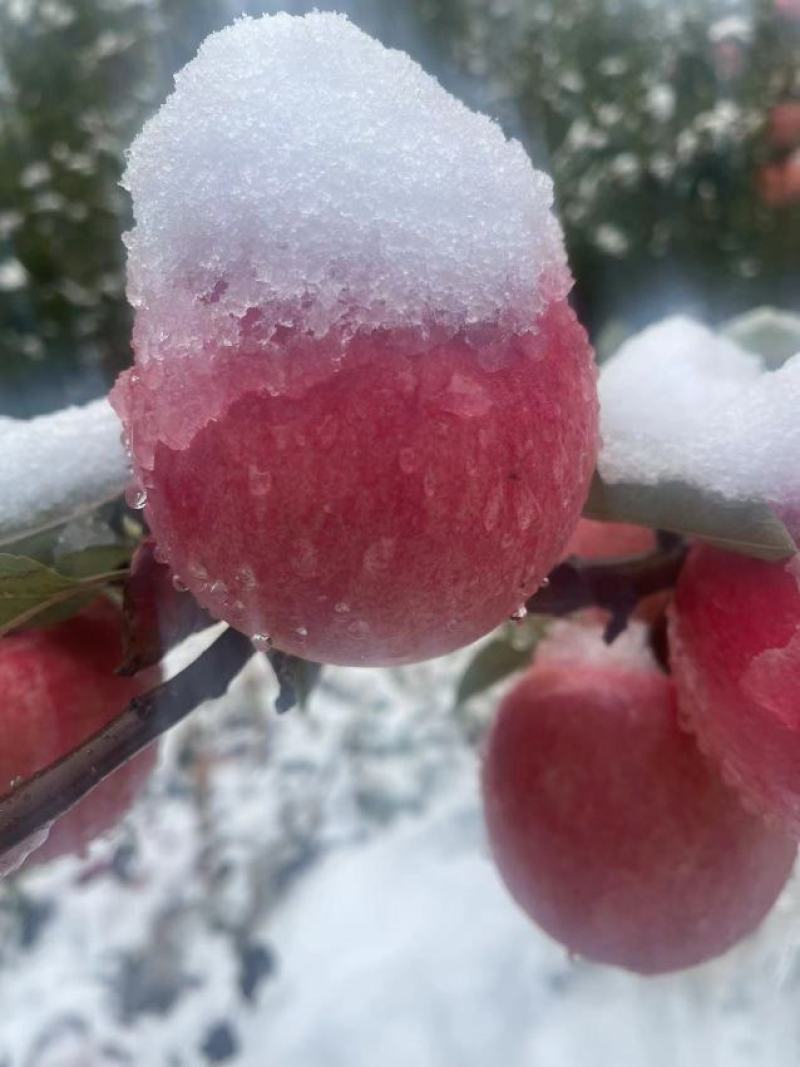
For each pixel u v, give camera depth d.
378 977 0.53
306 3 0.48
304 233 0.11
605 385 0.18
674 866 0.19
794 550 0.14
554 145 0.83
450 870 0.58
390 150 0.12
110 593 0.17
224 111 0.11
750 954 0.27
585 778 0.19
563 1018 0.48
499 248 0.12
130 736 0.14
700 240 0.78
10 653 0.17
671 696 0.19
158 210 0.12
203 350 0.12
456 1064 0.49
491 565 0.12
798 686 0.15
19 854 0.15
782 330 0.25
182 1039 0.52
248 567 0.12
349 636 0.13
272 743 0.65
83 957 0.56
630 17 0.82
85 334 0.80
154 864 0.59
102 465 0.17
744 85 0.77
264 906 0.57
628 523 0.15
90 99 0.82
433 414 0.12
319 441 0.11
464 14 0.88
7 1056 0.51
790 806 0.16
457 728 0.66
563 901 0.19
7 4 0.83
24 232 0.79
